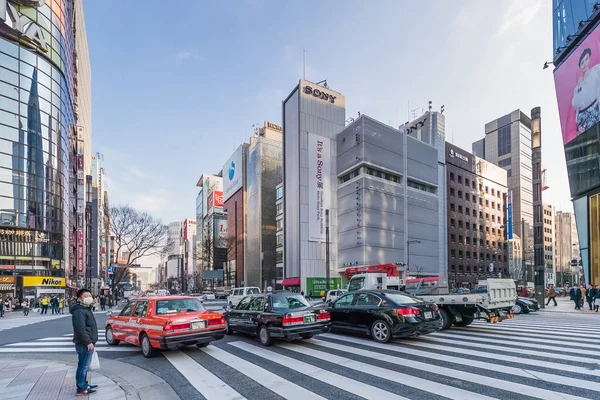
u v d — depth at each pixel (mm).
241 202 83000
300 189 46125
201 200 129500
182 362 7863
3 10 32469
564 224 130500
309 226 45812
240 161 85062
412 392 5398
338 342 9859
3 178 32969
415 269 48312
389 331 9359
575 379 5984
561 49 33688
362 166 44938
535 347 8836
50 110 37688
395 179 49125
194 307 9297
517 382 5824
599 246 29234
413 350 8539
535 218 27203
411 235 49125
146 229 45906
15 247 33750
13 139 33844
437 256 52531
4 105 33406
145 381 6445
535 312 20641
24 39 35219
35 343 11516
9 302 31156
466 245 65938
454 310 11602
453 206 64750
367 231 43625
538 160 27938
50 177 37156
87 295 5918
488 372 6457
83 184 52875
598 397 5102
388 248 45469
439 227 60219
